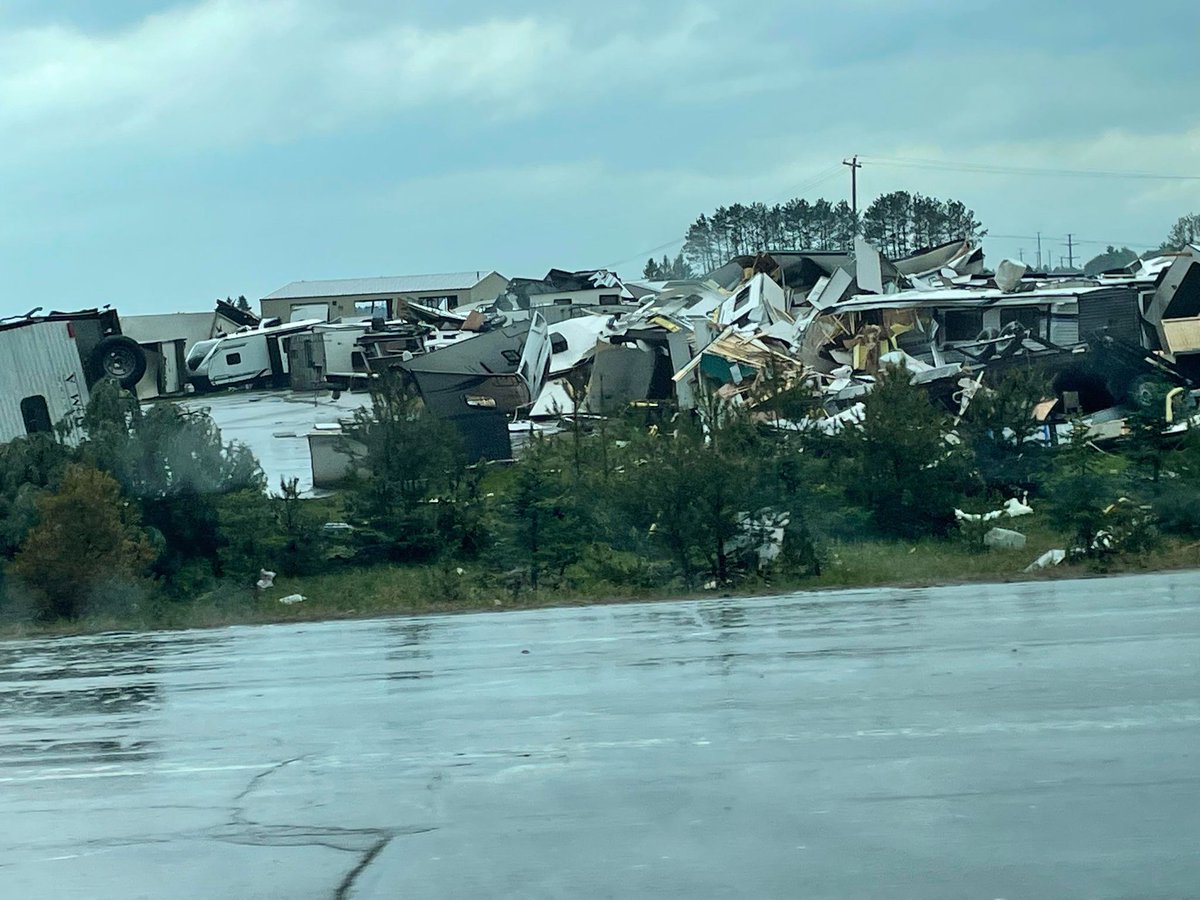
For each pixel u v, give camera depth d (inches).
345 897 221.0
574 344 1927.9
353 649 548.7
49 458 1005.8
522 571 872.9
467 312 2669.8
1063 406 1462.8
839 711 343.9
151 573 954.1
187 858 246.5
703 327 1854.1
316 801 282.7
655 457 866.8
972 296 1800.0
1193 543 853.8
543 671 440.8
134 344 1883.6
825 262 2566.4
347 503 1074.1
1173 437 984.9
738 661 438.3
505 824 256.8
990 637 466.3
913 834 239.3
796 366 1620.3
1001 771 278.1
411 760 315.0
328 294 3538.4
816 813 254.2
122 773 320.2
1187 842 229.8
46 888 232.7
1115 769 275.9
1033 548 938.7
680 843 239.6
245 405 2026.3
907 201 4557.1
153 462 1003.3
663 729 332.8
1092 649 426.9
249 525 1005.8
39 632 781.9
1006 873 217.9
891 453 1028.5
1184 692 349.7
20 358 1541.6
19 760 342.0
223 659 542.6
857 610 592.1
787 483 940.6
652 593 797.2
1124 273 2292.1
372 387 1103.0
